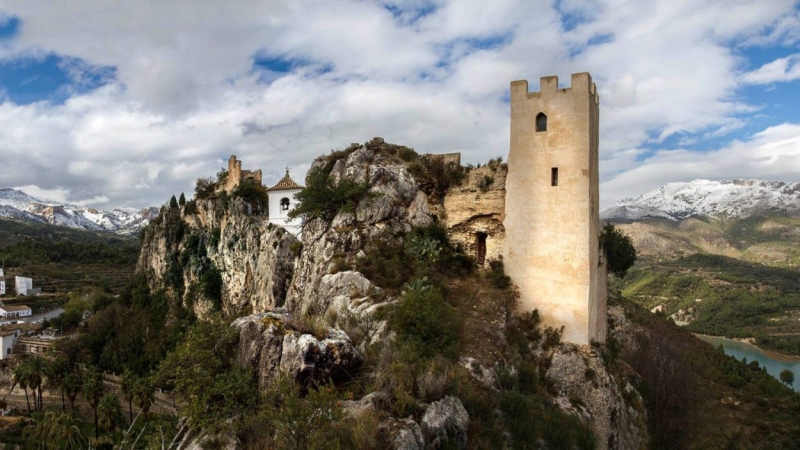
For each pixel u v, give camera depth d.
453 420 17.16
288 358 18.98
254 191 82.75
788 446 39.16
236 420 16.75
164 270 97.88
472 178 36.81
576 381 28.73
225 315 77.56
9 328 91.31
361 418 14.85
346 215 38.25
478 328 28.16
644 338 49.50
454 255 35.50
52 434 50.62
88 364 82.06
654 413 35.78
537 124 32.50
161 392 66.31
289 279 56.88
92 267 173.12
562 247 31.22
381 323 26.28
